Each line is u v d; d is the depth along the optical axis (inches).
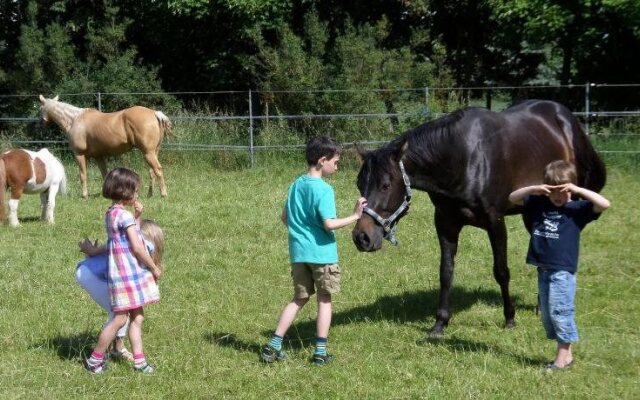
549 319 188.4
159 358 204.2
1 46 818.2
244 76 775.1
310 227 191.8
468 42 805.9
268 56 677.3
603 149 552.4
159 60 808.3
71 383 186.5
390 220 198.5
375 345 214.7
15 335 222.4
